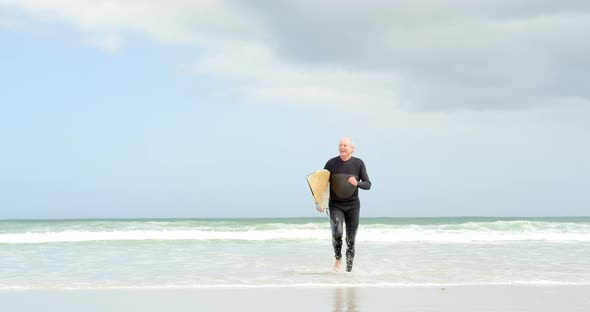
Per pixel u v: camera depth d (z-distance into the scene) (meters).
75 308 5.38
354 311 5.14
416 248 14.07
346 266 9.17
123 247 14.45
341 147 8.38
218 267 9.45
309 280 7.61
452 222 52.44
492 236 19.31
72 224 29.30
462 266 9.60
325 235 19.41
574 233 21.08
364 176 8.38
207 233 19.89
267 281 7.49
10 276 8.24
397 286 6.94
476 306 5.42
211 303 5.64
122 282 7.42
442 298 5.95
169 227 27.41
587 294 6.29
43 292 6.45
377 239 18.12
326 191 8.45
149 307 5.42
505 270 8.98
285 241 17.03
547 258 11.30
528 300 5.82
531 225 25.23
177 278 7.90
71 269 9.21
